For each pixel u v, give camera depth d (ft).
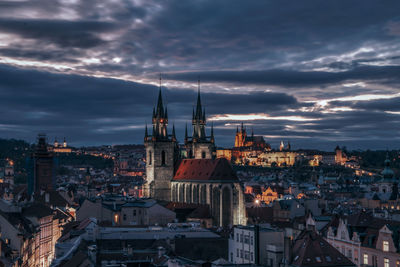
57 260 456.45
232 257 490.90
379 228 516.32
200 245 499.51
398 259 459.32
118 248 503.61
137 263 412.16
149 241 518.37
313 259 401.08
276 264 417.49
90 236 520.01
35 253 597.52
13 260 466.70
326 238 578.66
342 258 406.21
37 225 629.92
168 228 592.19
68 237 580.30
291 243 428.97
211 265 410.11
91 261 419.74
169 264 402.93
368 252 501.15
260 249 440.04
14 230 504.02
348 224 551.59
